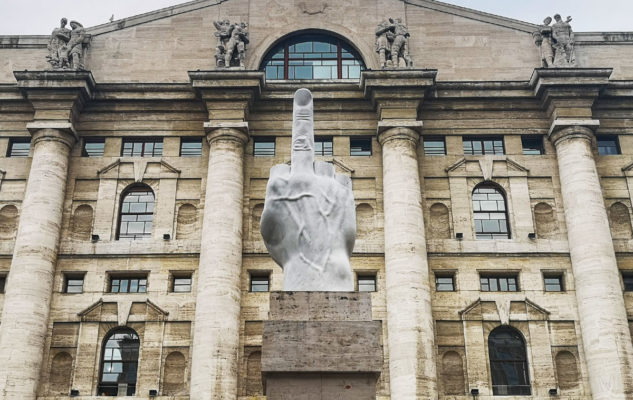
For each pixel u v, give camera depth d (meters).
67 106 39.09
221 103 39.09
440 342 35.78
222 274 35.56
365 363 13.86
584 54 42.00
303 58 42.34
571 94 39.12
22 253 36.19
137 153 40.03
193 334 35.75
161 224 38.12
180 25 42.31
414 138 38.75
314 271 15.01
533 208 38.69
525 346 35.88
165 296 36.62
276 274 37.03
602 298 35.34
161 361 35.38
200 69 41.44
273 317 14.20
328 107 40.34
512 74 41.41
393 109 39.06
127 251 37.44
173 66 41.53
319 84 39.91
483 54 41.78
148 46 41.88
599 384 34.09
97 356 35.50
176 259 37.38
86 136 40.03
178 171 39.12
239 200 37.66
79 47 40.44
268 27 42.22
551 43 40.84
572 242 37.25
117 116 40.41
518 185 39.09
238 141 38.69
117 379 35.38
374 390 13.78
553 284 37.38
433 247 37.53
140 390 34.78
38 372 34.84
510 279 37.50
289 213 15.47
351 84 39.91
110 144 39.88
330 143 40.22
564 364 35.56
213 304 34.97
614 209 38.88
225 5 42.62
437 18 42.47
